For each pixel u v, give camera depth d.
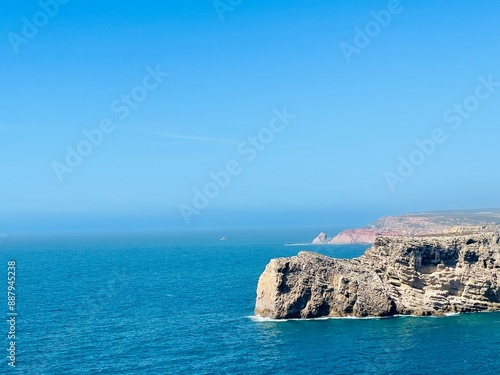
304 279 112.88
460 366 81.19
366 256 123.25
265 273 118.12
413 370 79.38
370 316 113.12
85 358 87.12
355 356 86.31
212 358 86.31
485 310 118.50
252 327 106.44
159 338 99.31
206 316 118.56
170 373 79.25
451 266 118.94
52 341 97.81
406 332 100.75
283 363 83.12
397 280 117.00
